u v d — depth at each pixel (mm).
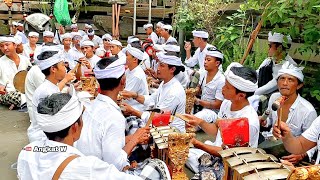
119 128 2145
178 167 2238
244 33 5621
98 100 2244
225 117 2648
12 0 9547
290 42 3857
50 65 3039
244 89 2451
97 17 9711
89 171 1513
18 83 5383
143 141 2482
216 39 6137
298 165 2658
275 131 2244
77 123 1638
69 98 1607
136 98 3480
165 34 6594
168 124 2762
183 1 7484
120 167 2137
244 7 4051
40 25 8953
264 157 2004
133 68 3666
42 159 1551
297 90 2936
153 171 2107
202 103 4082
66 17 8625
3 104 5613
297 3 3199
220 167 2504
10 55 5617
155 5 9664
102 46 7172
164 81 3205
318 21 3361
